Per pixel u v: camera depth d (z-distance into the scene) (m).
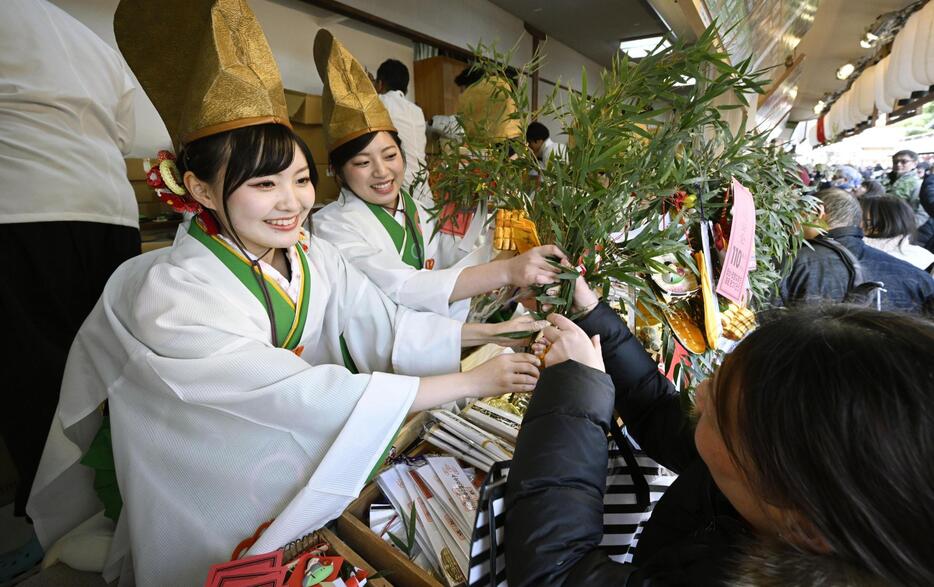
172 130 0.85
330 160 1.33
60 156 1.29
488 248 1.40
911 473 0.27
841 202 1.75
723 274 0.86
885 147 11.90
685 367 0.88
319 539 0.76
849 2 3.34
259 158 0.76
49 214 1.27
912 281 1.67
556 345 0.67
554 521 0.47
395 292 1.16
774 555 0.37
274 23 3.56
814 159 14.04
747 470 0.37
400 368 1.08
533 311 1.00
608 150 0.79
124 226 1.49
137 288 0.90
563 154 1.02
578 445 0.52
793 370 0.33
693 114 0.80
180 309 0.80
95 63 1.39
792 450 0.31
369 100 1.24
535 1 5.39
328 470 0.77
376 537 0.76
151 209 2.71
